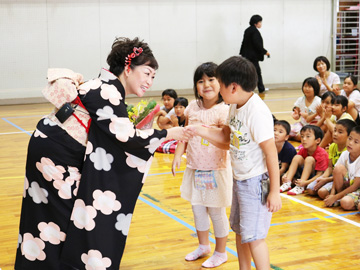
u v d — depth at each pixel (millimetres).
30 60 10922
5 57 10734
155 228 3627
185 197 3100
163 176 5109
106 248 2256
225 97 2441
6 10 10633
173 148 6270
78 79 2375
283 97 11172
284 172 4754
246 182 2455
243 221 2449
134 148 2266
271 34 12766
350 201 3928
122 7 11492
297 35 12961
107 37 11445
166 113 6797
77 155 2268
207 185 2949
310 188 4371
